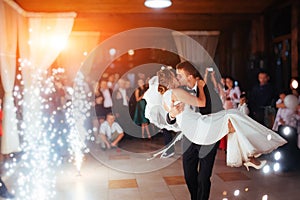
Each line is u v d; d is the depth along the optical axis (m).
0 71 5.67
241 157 3.24
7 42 5.88
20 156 6.06
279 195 3.88
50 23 6.73
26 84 6.49
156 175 4.85
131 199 3.84
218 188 4.18
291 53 6.61
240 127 3.17
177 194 3.99
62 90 6.81
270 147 3.17
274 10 7.20
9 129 5.74
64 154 6.37
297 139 5.04
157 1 5.36
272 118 5.70
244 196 3.88
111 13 7.07
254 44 7.62
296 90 5.24
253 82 7.54
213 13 7.37
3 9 5.55
